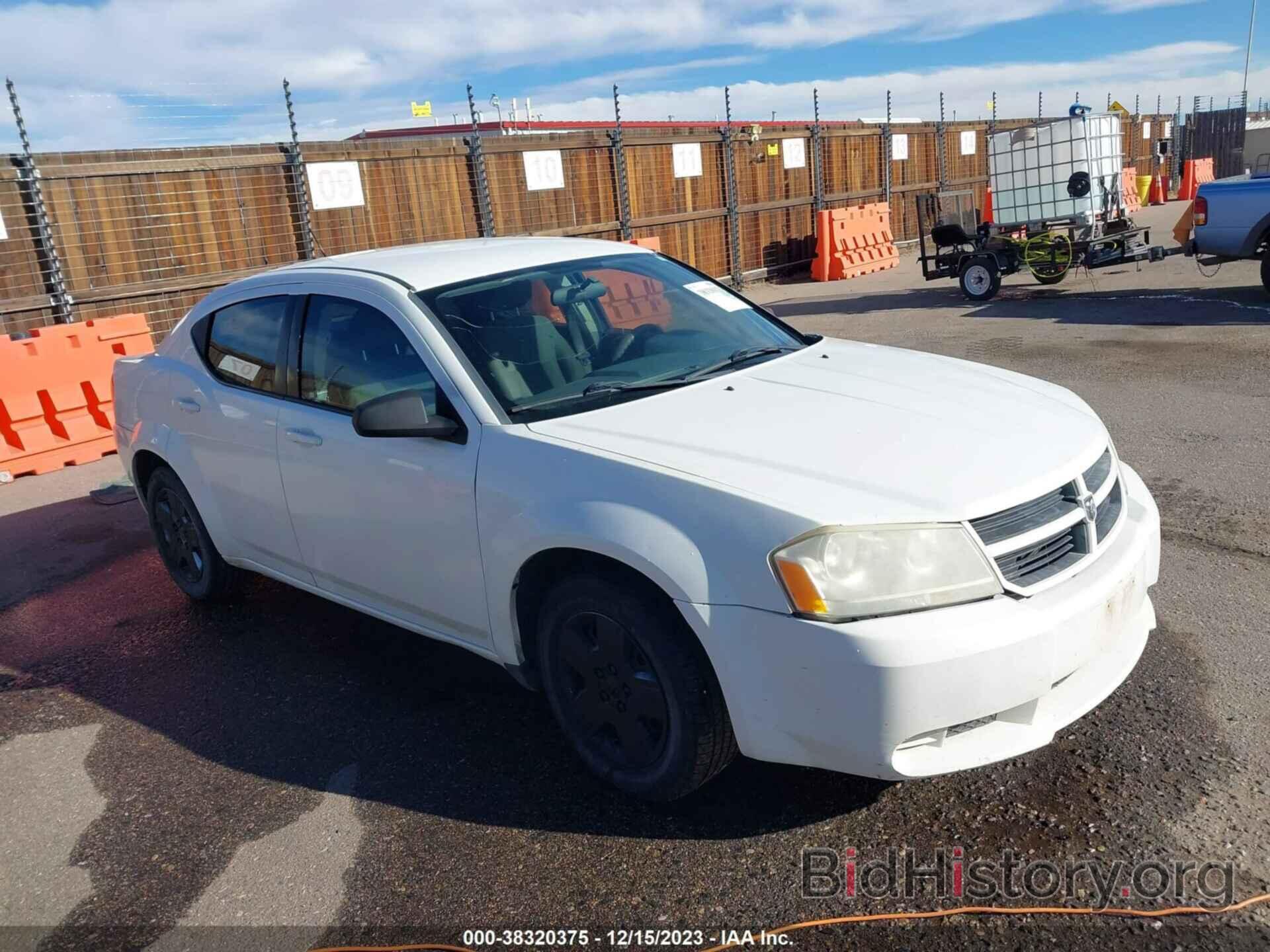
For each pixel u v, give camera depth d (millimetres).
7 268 9102
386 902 2766
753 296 16625
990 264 13242
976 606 2541
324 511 3812
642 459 2875
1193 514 5004
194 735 3773
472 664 4156
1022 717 2668
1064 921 2473
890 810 2949
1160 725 3217
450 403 3338
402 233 12234
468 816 3107
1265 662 3533
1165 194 34625
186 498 4711
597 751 3137
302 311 4004
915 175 22891
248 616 4855
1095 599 2682
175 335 4766
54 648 4707
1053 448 2947
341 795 3289
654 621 2797
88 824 3271
